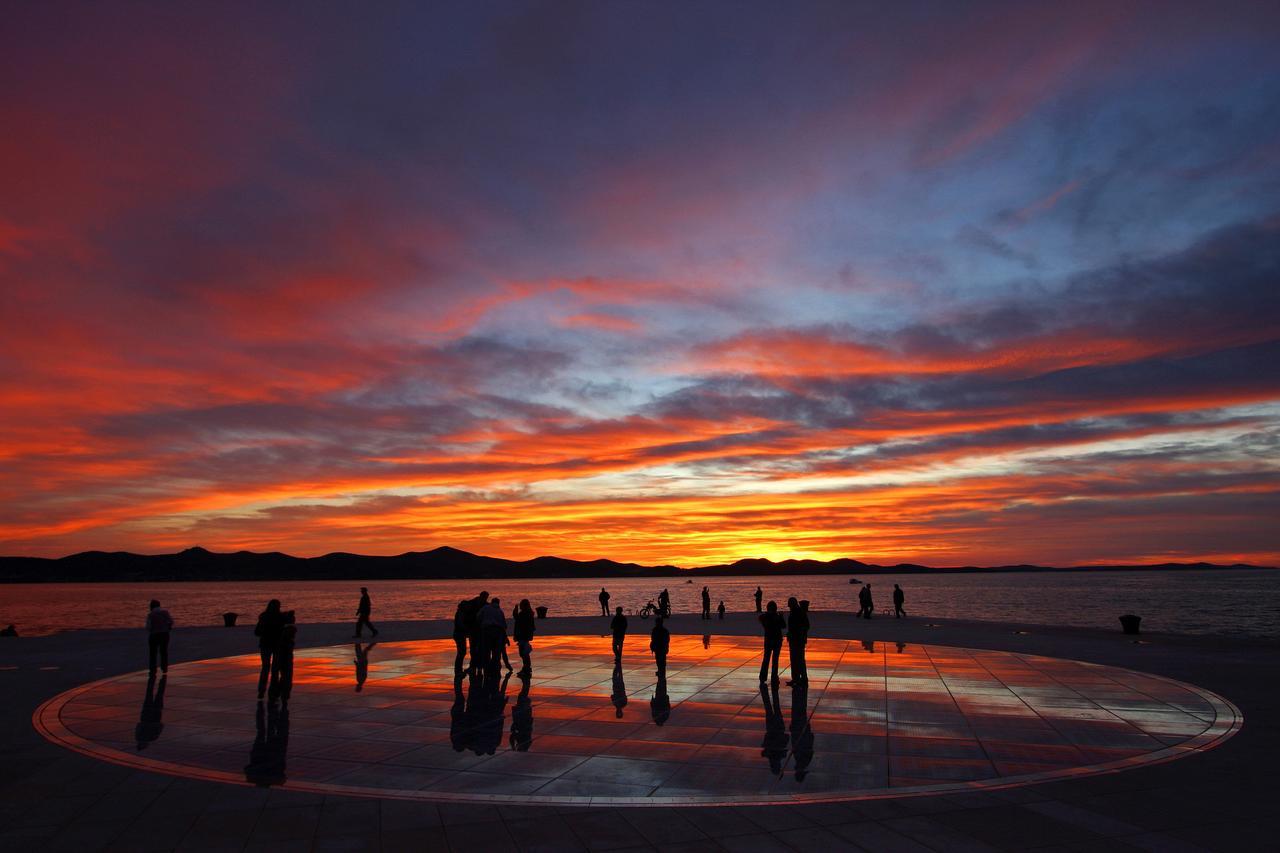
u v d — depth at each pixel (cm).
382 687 1569
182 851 677
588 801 814
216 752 1028
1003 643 2391
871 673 1734
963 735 1114
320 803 809
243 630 2945
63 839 705
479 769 943
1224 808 782
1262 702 1359
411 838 707
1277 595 17200
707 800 816
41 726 1190
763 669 1568
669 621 3556
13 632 3034
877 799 819
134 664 1922
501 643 1664
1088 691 1479
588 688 1546
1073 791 842
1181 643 2389
